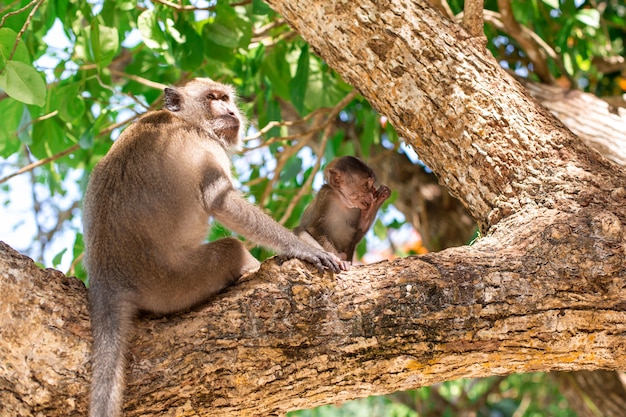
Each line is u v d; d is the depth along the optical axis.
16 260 5.27
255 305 5.32
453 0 9.86
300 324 5.27
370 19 6.31
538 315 5.27
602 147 8.22
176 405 5.15
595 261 5.34
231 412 5.25
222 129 7.08
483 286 5.32
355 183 8.06
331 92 9.50
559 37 9.81
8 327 5.12
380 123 11.22
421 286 5.33
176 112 7.06
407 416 15.37
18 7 8.43
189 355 5.20
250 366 5.20
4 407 5.05
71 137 9.21
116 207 5.79
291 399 5.32
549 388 15.03
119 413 5.03
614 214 5.56
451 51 6.25
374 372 5.27
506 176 6.10
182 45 8.10
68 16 8.65
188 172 6.03
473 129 6.17
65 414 5.09
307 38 6.59
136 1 8.36
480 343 5.26
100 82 8.05
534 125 6.17
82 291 5.50
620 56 10.68
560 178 5.89
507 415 18.34
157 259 5.69
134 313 5.50
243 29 8.12
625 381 11.22
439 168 6.41
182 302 5.67
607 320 5.28
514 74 9.05
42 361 5.12
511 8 9.10
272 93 9.55
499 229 5.90
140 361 5.20
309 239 7.79
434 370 5.31
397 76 6.32
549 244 5.44
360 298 5.33
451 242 12.05
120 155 6.04
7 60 6.16
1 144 8.90
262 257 9.62
